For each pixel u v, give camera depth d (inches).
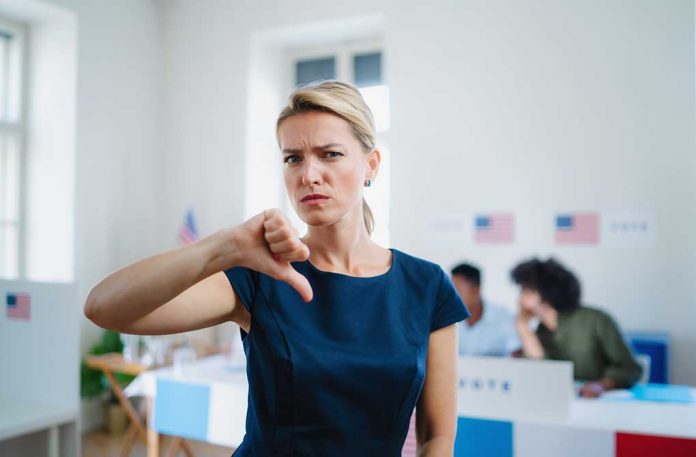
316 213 31.3
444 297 35.5
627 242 144.6
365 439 31.1
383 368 31.1
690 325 139.4
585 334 126.5
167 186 196.4
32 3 157.3
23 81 170.6
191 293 29.2
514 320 150.6
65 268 166.7
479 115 159.0
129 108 185.8
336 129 31.1
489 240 157.2
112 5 179.2
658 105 142.2
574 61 149.8
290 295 32.4
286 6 180.4
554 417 80.2
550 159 151.9
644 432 75.1
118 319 25.9
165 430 102.8
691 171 139.4
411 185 166.2
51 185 169.2
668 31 141.3
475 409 83.1
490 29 157.8
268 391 31.1
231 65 187.9
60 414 101.1
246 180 185.0
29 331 109.8
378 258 36.0
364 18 171.3
